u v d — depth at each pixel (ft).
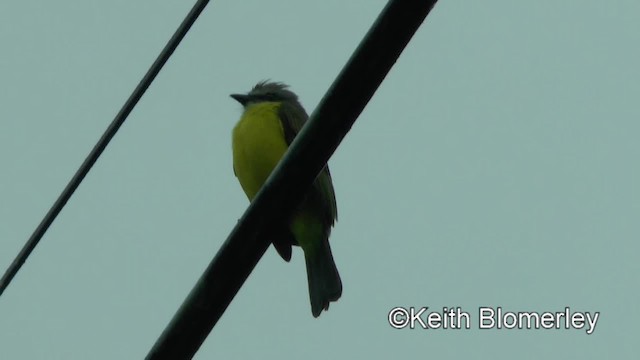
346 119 22.98
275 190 23.58
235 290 23.85
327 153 23.34
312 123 23.04
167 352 23.65
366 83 22.56
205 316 23.71
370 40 22.15
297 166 23.43
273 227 23.81
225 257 23.75
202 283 23.73
